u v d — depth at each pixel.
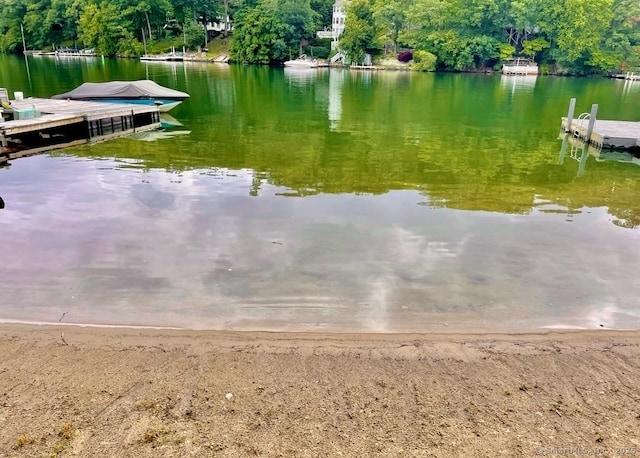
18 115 13.96
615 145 14.39
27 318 4.94
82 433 3.27
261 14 62.88
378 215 8.28
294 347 4.46
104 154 12.52
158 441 3.22
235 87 32.84
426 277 6.05
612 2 57.12
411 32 63.03
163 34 73.94
